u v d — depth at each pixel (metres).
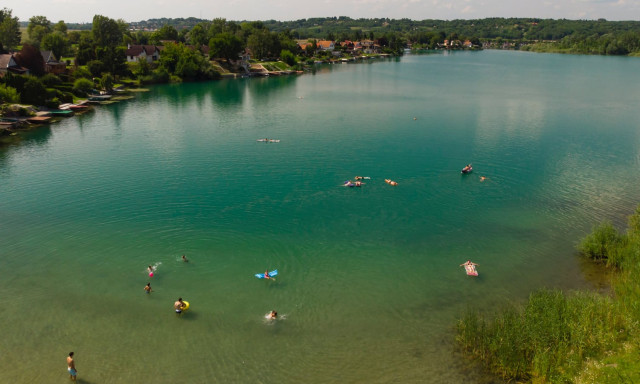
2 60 135.12
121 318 34.78
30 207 56.12
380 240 48.19
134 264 42.53
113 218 53.03
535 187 63.88
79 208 56.03
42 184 64.50
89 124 104.12
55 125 102.50
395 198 59.75
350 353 31.50
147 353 31.31
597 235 44.12
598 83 183.50
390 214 54.75
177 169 71.50
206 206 56.81
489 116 114.56
